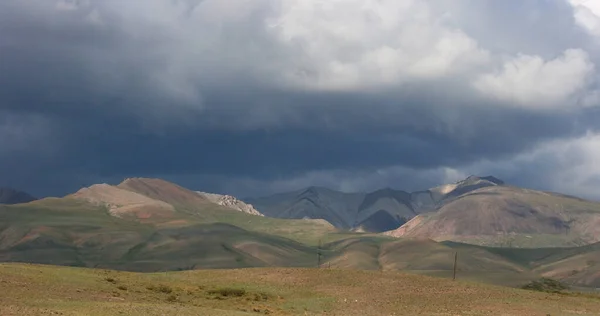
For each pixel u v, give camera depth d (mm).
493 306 82812
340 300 82875
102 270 91938
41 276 72812
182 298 75750
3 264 80875
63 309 55812
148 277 89750
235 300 78562
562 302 89688
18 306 55656
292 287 90938
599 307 87875
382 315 73125
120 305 61688
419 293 88750
